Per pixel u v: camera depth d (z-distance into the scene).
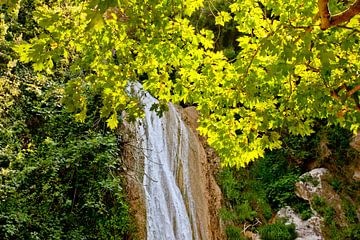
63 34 4.27
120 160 8.55
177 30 4.83
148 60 4.92
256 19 5.41
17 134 7.77
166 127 10.83
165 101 5.27
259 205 12.25
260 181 12.96
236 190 12.39
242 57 5.21
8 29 8.88
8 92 8.02
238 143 5.96
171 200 9.50
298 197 12.17
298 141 13.12
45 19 4.19
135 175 8.73
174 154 10.66
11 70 8.34
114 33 4.51
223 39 14.12
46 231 6.75
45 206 7.05
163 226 8.85
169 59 5.02
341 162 12.45
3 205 6.59
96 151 7.93
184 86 5.36
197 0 4.78
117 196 7.82
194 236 9.84
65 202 7.34
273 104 5.77
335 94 5.08
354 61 5.27
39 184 7.22
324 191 12.02
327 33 4.80
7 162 7.21
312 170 12.63
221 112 5.71
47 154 7.59
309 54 3.87
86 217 7.43
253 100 5.48
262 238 11.31
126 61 4.81
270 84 5.42
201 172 11.52
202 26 13.83
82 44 4.46
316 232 11.22
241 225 11.61
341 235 11.20
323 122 13.04
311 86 5.34
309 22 4.70
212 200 11.44
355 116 5.28
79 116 4.68
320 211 11.63
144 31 4.57
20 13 9.32
